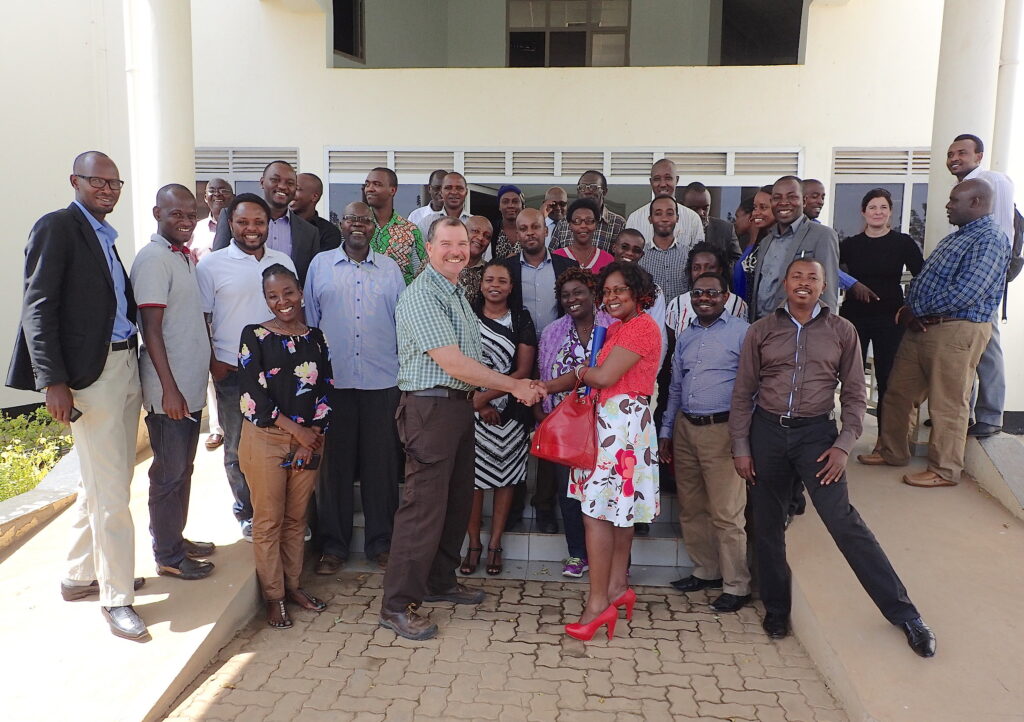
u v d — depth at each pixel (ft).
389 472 13.32
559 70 26.30
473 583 13.14
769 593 11.58
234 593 11.32
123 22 23.84
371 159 27.07
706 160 26.20
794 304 10.85
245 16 26.78
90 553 11.19
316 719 9.27
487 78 26.53
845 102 25.49
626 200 26.68
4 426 19.43
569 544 13.35
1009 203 15.02
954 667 9.70
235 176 27.37
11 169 21.89
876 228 16.55
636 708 9.61
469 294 13.83
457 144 26.81
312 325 13.03
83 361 9.90
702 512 12.79
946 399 14.64
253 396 10.84
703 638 11.43
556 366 12.75
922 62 25.07
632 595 11.68
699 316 12.38
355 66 28.53
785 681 10.30
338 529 13.33
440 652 10.84
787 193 13.51
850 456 16.62
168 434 11.27
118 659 9.87
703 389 12.15
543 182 26.81
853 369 10.74
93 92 23.43
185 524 12.28
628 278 10.73
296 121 27.04
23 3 21.75
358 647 10.94
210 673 10.20
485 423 13.00
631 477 11.00
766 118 25.84
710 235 18.45
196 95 27.17
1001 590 11.44
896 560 12.32
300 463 11.15
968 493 14.61
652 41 30.83
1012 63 16.81
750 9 30.27
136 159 23.98
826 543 12.64
